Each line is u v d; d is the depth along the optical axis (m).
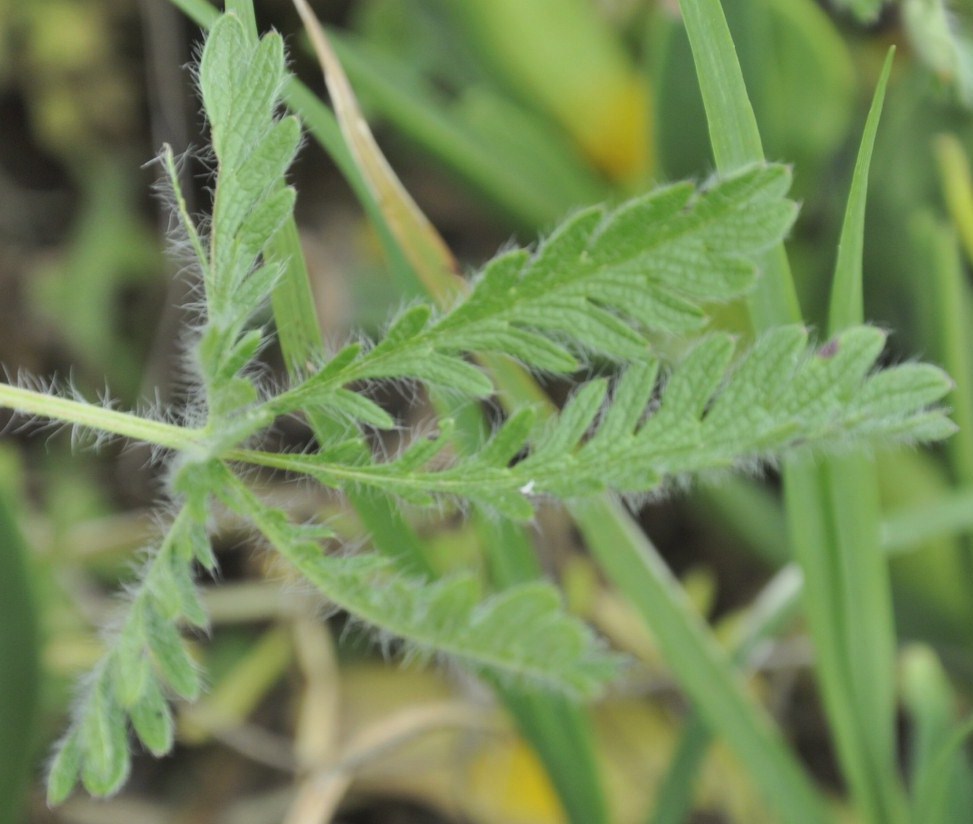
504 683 0.32
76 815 0.43
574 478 0.27
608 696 0.43
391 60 0.48
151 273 0.57
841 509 0.32
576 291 0.27
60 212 0.60
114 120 0.59
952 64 0.31
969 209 0.36
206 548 0.28
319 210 0.57
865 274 0.44
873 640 0.32
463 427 0.31
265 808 0.45
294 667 0.48
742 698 0.33
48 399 0.28
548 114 0.48
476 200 0.46
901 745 0.45
